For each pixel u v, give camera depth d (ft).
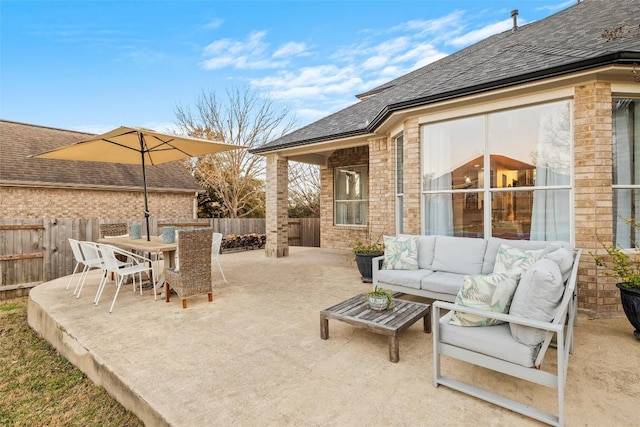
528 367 7.29
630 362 9.73
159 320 13.83
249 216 61.98
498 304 8.12
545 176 15.06
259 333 12.31
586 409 7.50
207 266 16.34
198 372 9.41
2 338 15.84
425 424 7.07
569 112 14.35
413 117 18.95
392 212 22.95
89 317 14.25
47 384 11.04
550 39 19.52
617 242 14.30
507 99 15.60
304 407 7.71
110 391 9.70
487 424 7.07
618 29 13.64
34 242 24.54
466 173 17.47
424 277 14.69
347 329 12.67
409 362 9.91
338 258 30.27
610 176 13.56
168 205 46.75
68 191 37.37
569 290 8.38
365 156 34.53
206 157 58.65
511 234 16.08
